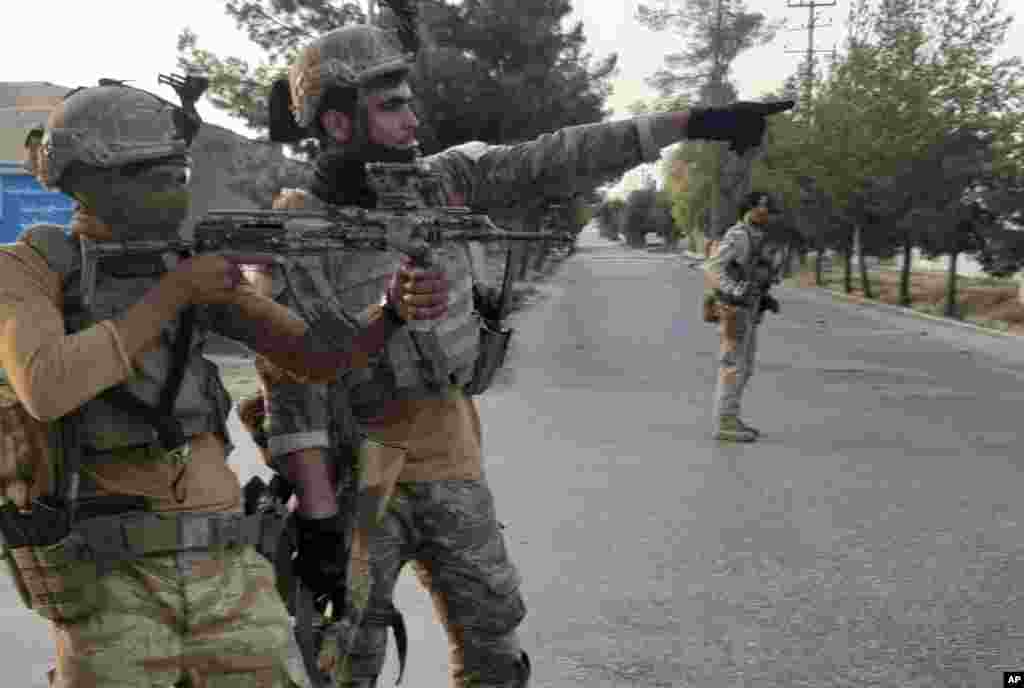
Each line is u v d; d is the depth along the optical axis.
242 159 20.16
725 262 9.07
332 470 2.70
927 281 41.28
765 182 36.06
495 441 9.09
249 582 2.29
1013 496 7.27
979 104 26.36
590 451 8.66
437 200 2.86
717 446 8.96
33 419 2.14
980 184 25.64
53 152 2.16
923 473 7.98
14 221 10.98
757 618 4.91
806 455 8.62
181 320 2.25
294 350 2.40
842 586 5.36
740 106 2.85
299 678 2.32
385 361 2.79
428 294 2.39
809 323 23.58
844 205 31.62
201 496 2.28
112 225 2.21
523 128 24.91
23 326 2.04
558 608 5.01
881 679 4.26
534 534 6.23
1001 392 12.74
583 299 28.95
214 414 2.35
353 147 2.74
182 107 2.28
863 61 31.16
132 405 2.20
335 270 2.73
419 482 2.84
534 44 24.84
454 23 25.02
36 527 2.15
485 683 3.03
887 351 17.73
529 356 15.57
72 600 2.16
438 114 23.92
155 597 2.19
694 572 5.55
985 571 5.61
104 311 2.18
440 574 2.94
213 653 2.22
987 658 4.46
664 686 4.17
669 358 15.51
